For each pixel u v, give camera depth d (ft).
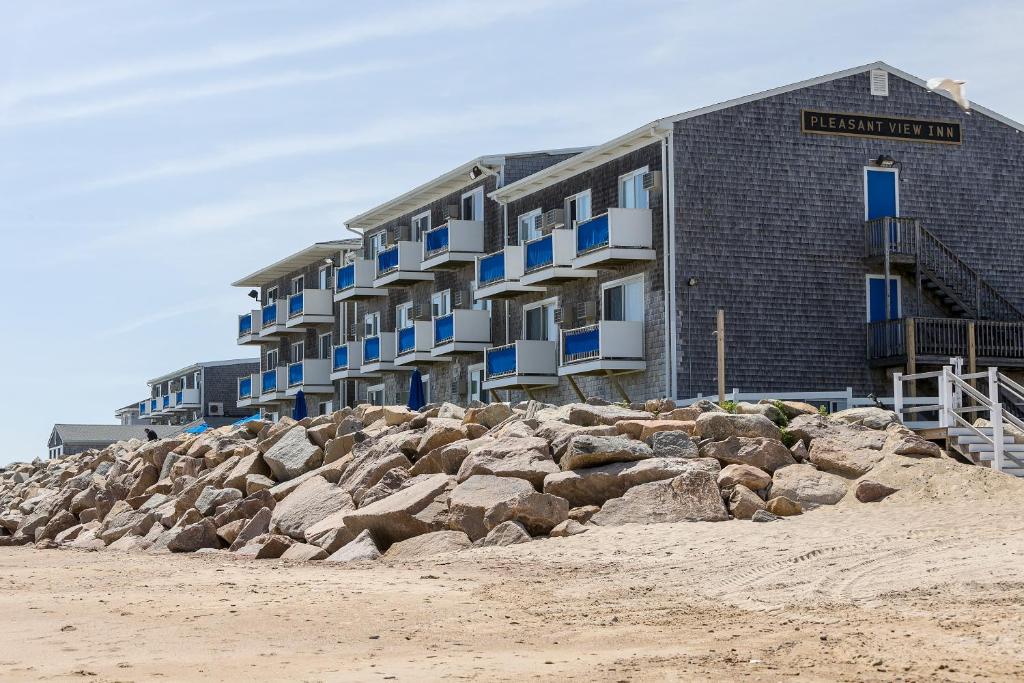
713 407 75.15
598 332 111.45
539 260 123.44
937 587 40.45
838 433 66.64
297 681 29.35
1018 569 41.81
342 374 180.34
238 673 30.68
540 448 67.72
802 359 109.29
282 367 203.72
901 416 74.02
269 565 60.64
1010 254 116.88
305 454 84.28
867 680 27.91
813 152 111.55
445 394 155.43
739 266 108.68
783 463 64.03
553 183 128.26
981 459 65.72
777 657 30.96
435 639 36.14
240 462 87.81
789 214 110.32
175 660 32.89
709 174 108.68
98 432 313.73
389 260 163.32
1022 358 109.91
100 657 33.63
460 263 148.87
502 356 130.21
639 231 110.52
